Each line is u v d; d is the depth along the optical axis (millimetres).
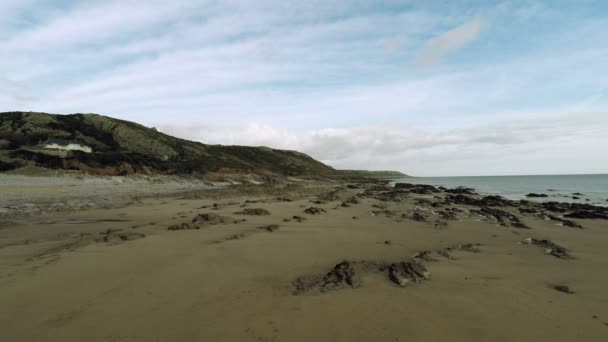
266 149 128750
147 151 64875
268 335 4602
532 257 9227
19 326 4871
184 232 11805
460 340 4551
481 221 15891
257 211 17500
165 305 5559
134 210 19312
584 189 51219
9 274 7125
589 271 8000
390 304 5621
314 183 76875
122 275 7012
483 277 7250
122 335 4602
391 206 22609
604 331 4914
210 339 4496
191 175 55969
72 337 4562
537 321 5168
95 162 44938
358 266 7562
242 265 7824
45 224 14406
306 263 8141
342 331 4719
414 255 9094
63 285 6438
